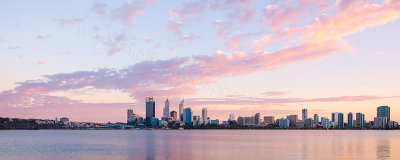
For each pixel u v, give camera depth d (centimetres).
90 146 14625
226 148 12719
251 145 14438
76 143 17188
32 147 14225
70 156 10200
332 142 16638
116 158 9525
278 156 9506
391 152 10569
